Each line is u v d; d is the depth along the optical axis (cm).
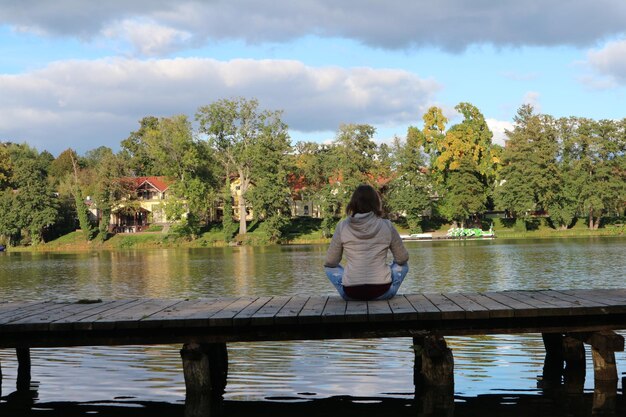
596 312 898
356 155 9281
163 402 916
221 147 9406
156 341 914
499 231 9512
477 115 9481
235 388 979
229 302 1077
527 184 8944
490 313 888
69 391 977
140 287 3094
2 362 1187
